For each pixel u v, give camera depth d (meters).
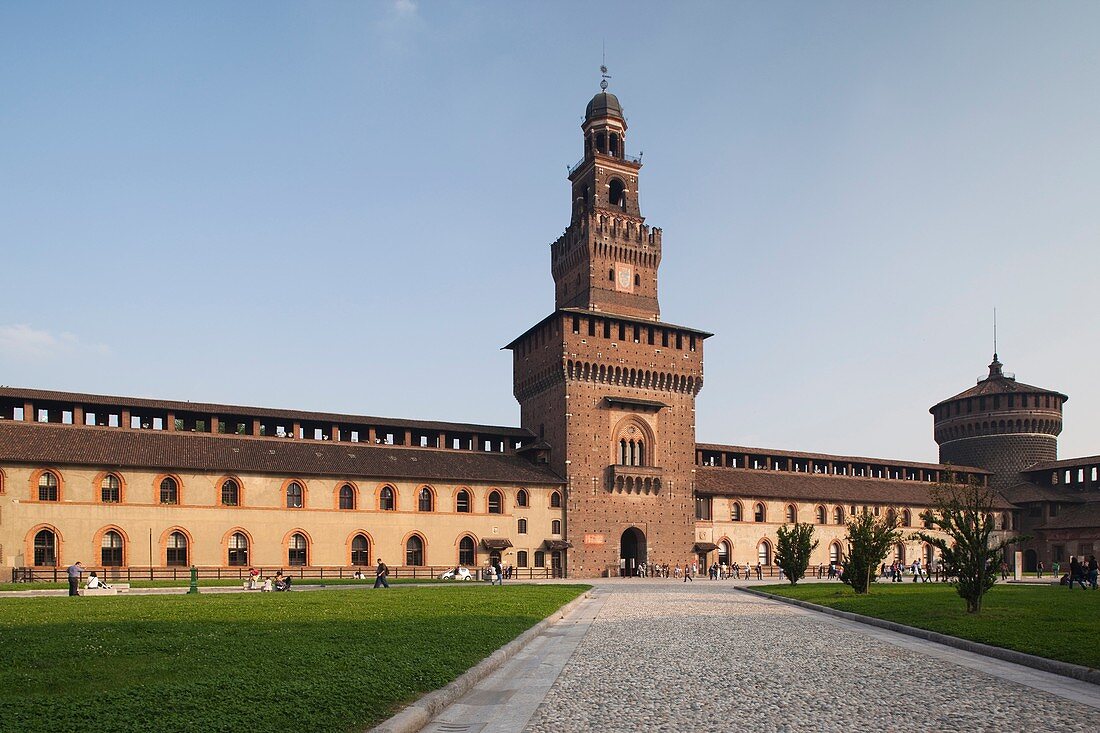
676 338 101.31
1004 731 14.80
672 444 98.88
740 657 24.03
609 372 95.75
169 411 77.56
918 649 26.22
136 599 43.97
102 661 19.92
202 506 72.94
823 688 18.89
